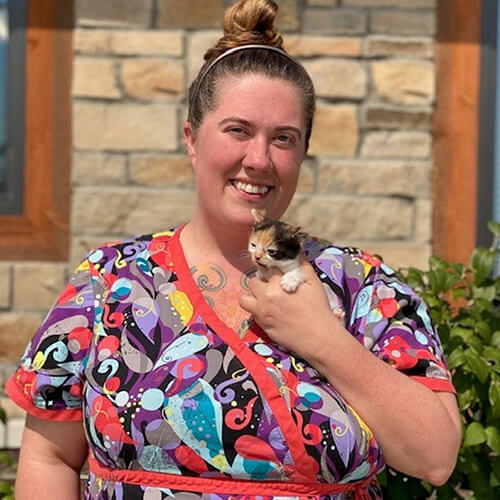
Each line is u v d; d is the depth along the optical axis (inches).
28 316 179.0
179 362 72.3
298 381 72.2
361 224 177.6
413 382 72.4
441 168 181.8
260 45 78.8
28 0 181.5
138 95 176.9
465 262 181.8
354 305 78.0
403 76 177.6
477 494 113.6
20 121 181.8
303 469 70.6
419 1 177.6
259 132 76.3
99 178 176.9
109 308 76.3
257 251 73.7
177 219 177.3
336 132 177.3
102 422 72.1
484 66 181.2
